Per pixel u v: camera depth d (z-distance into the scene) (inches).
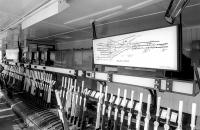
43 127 102.3
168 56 54.9
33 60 187.6
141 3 73.6
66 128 79.1
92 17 98.3
